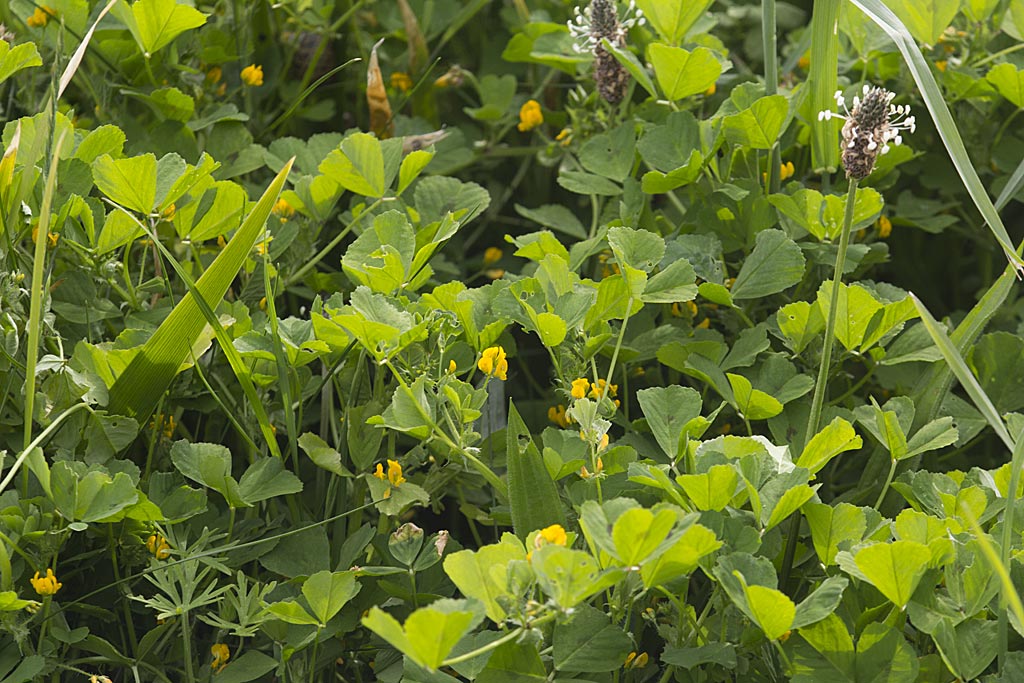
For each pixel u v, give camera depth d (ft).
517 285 5.51
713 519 4.47
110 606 5.52
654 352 6.17
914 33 6.96
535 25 8.18
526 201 8.96
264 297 6.40
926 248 8.68
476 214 6.40
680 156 6.60
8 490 5.10
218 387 5.94
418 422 4.91
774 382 5.73
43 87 7.49
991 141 7.48
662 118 7.33
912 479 5.11
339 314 5.32
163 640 5.25
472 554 4.10
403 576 5.27
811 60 6.31
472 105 9.50
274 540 5.32
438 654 3.45
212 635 5.74
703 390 6.63
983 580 4.41
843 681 4.34
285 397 5.30
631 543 3.70
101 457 5.19
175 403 5.75
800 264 5.88
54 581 4.67
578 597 3.76
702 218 6.55
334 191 6.59
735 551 4.45
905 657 4.30
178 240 6.51
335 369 5.67
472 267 8.47
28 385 4.70
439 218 6.61
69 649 5.31
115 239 5.61
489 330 5.49
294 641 4.89
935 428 5.28
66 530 4.82
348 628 5.07
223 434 6.22
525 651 4.41
